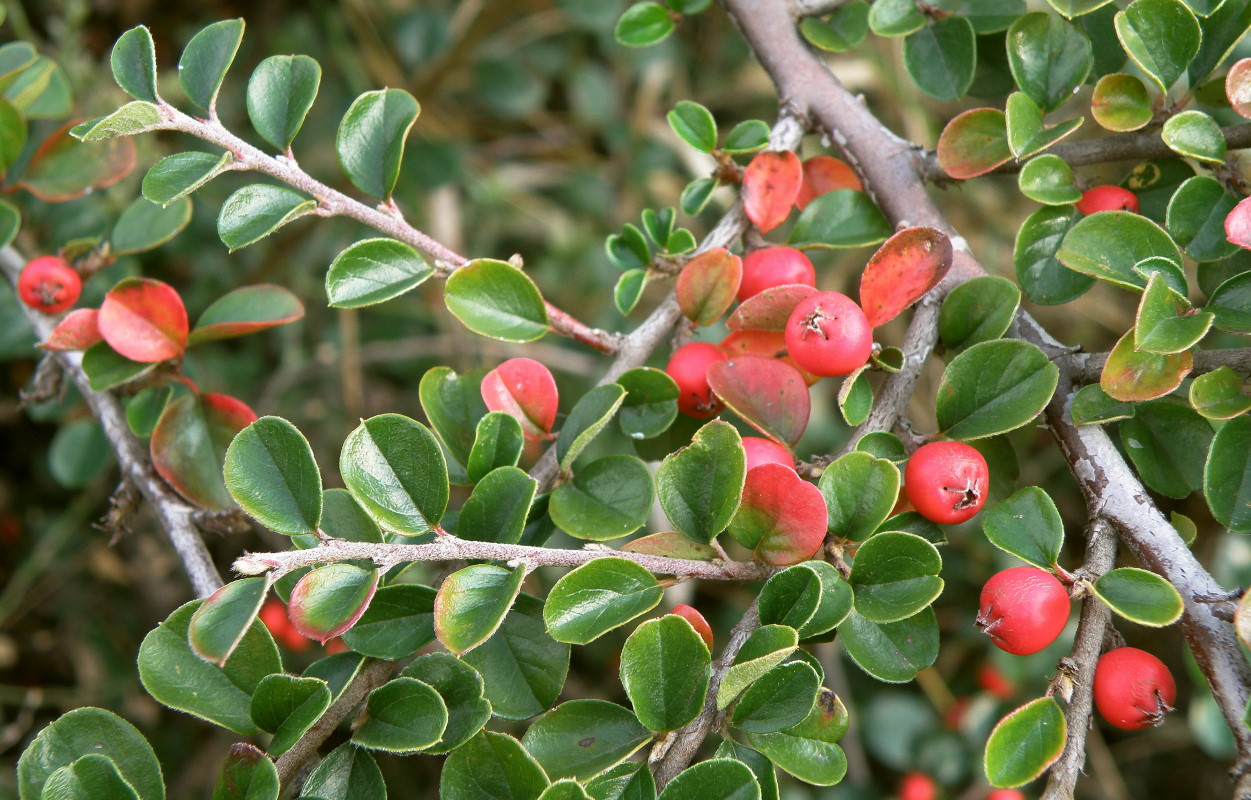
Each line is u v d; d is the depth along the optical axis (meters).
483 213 0.53
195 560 0.30
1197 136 0.28
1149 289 0.26
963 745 0.43
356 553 0.26
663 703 0.26
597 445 0.44
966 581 0.47
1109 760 0.45
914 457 0.27
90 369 0.29
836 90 0.30
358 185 0.28
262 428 0.26
